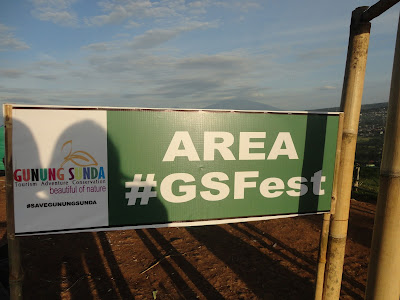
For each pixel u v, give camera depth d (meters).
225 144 2.68
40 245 6.21
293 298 4.37
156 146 2.53
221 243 6.43
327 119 2.87
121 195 2.51
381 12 2.28
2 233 6.94
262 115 2.72
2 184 11.75
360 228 7.25
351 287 4.69
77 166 2.38
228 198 2.75
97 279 4.90
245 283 4.80
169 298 4.40
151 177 2.55
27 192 2.29
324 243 2.94
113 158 2.45
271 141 2.77
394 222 2.00
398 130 1.92
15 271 2.31
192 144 2.60
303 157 2.86
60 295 4.44
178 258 5.69
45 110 2.26
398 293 2.13
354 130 2.79
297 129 2.82
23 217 2.30
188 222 2.68
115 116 2.42
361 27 2.54
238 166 2.73
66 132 2.32
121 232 7.04
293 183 2.87
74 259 5.62
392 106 1.94
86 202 2.43
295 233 7.02
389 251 2.04
